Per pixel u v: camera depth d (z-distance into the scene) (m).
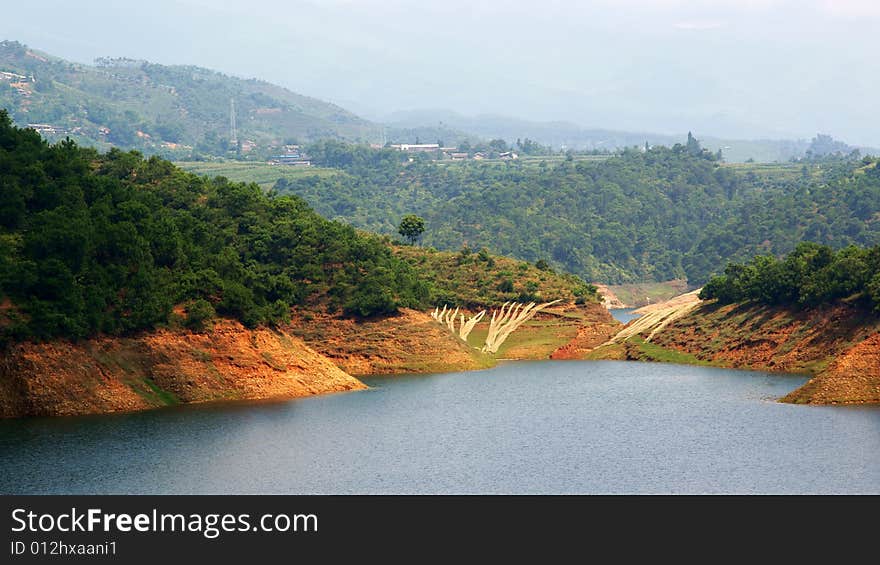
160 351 136.25
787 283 188.75
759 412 129.00
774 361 176.50
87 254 134.38
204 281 148.25
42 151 154.75
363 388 159.25
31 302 124.69
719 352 190.75
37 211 141.75
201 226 171.75
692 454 105.12
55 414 121.31
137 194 169.00
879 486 90.06
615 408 138.75
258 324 150.88
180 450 105.81
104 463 99.31
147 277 138.88
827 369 137.75
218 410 129.88
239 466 99.88
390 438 115.56
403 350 189.25
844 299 174.75
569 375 181.12
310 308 195.38
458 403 144.62
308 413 131.25
